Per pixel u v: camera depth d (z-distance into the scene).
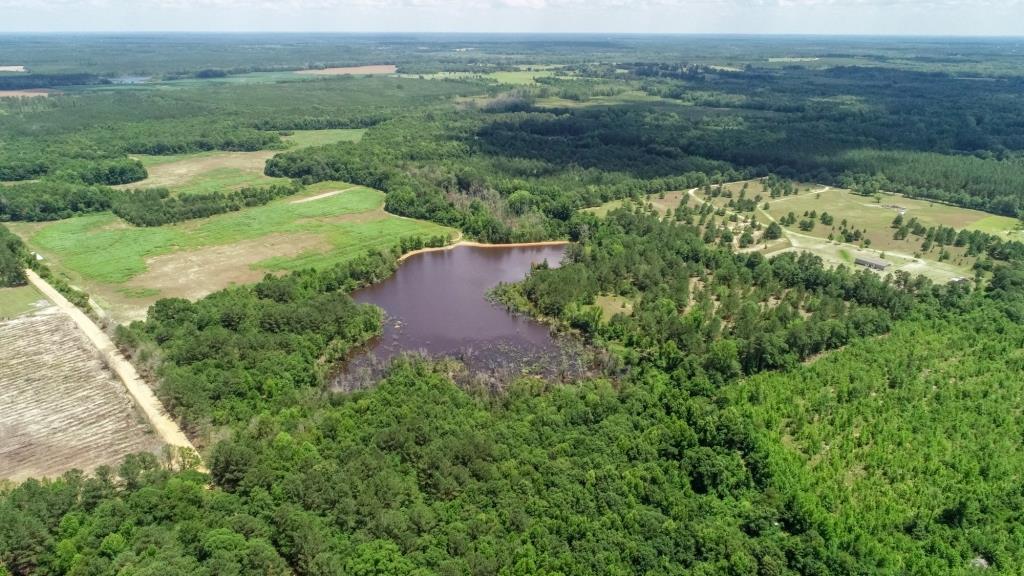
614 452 106.81
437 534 87.12
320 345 149.88
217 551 77.81
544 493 95.94
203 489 96.25
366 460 99.50
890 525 94.69
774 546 87.69
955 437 114.00
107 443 115.69
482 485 96.81
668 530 89.31
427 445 105.69
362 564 79.06
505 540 86.69
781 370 139.50
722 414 112.38
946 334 150.25
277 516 86.81
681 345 150.12
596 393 129.50
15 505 89.12
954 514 95.81
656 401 123.06
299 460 100.44
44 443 115.62
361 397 126.62
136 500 89.44
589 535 87.19
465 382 138.75
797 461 106.81
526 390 133.62
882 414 120.50
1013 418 119.25
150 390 130.88
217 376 129.00
